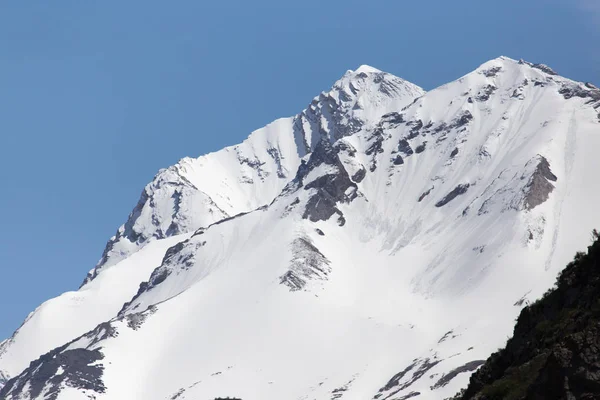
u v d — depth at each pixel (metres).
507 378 86.06
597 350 71.56
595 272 90.94
